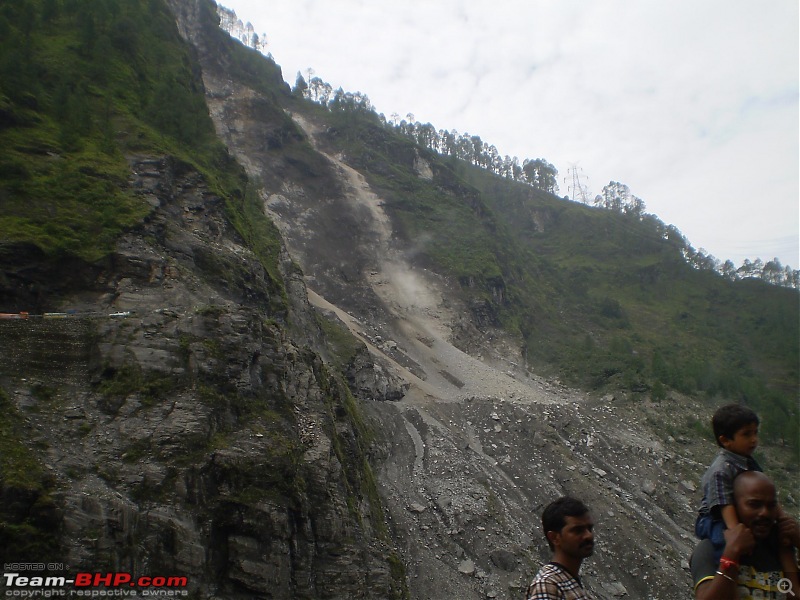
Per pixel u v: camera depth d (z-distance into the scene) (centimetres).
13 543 2059
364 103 18725
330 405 4391
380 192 13788
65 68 5341
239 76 14762
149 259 3841
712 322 15025
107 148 4619
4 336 2902
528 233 19188
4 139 4116
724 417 697
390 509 4906
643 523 5781
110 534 2277
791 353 13312
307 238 11456
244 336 3325
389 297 10981
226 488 2733
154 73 6506
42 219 3678
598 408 9062
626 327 14038
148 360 2941
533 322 13112
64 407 2667
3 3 5584
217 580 2558
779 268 18325
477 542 4800
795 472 8312
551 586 674
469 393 8006
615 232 18738
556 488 5962
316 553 3112
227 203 5362
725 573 588
